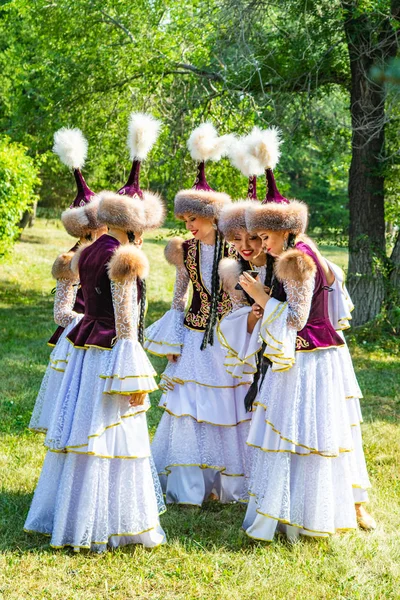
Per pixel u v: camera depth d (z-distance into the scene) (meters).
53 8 13.51
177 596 3.35
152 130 4.02
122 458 3.68
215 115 12.94
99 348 3.68
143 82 13.16
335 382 3.88
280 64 11.72
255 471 3.92
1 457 5.17
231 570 3.59
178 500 4.40
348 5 10.76
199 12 12.67
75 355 3.81
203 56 12.45
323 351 3.85
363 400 7.59
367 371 9.21
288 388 3.78
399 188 12.19
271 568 3.60
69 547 3.76
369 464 5.33
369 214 11.69
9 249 14.43
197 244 4.52
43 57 14.67
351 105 11.56
